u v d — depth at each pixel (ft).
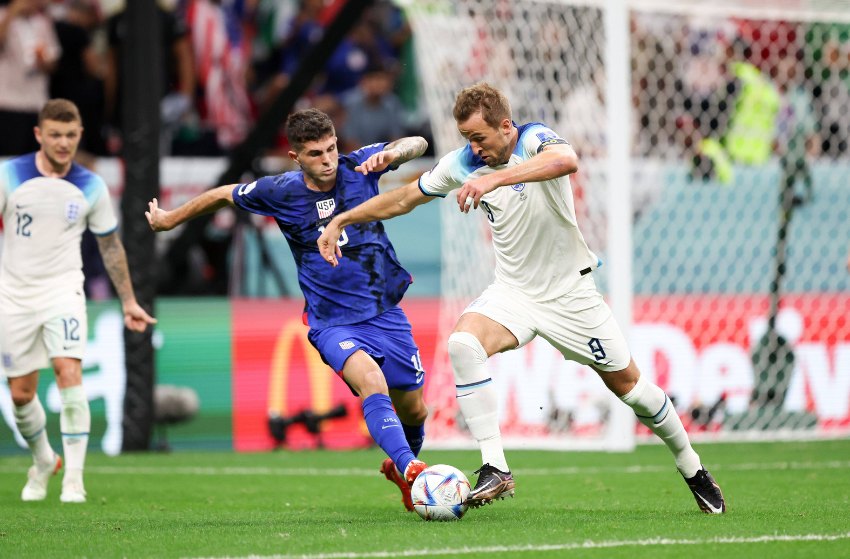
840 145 158.20
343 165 67.72
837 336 146.00
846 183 153.38
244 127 172.45
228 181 146.30
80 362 83.15
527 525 60.39
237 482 96.63
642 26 160.25
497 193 64.90
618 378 66.18
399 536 56.34
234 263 150.30
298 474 103.65
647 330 138.72
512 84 142.82
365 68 178.19
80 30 165.37
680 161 160.66
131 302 86.07
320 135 64.03
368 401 63.62
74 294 82.99
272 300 137.18
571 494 83.05
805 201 150.82
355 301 67.41
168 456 123.75
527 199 64.34
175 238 149.38
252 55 178.50
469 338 64.03
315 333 67.72
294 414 134.21
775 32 160.45
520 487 89.04
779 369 142.72
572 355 66.44
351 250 67.31
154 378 128.77
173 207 159.63
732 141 161.58
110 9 167.22
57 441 127.24
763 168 150.82
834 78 159.53
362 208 62.28
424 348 136.56
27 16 162.30
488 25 141.90
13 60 161.99
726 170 149.79
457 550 51.37
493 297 66.39
